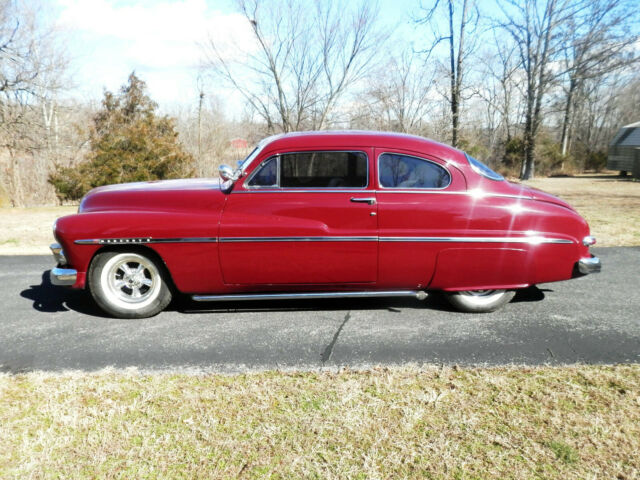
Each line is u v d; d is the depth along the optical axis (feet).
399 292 13.53
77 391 9.41
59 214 39.24
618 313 13.88
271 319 13.47
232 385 9.63
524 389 9.41
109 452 7.50
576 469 7.09
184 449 7.57
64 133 69.21
